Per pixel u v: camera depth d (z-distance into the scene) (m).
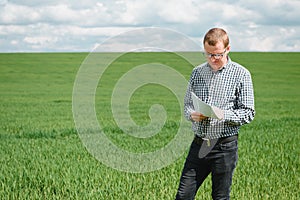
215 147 4.80
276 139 12.20
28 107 22.61
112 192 6.68
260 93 29.16
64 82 33.88
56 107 22.75
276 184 7.14
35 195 6.66
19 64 42.25
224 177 4.86
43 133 13.98
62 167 8.45
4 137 13.26
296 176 7.73
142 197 6.46
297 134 13.44
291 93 29.34
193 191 4.97
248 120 4.69
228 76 4.75
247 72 4.76
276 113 20.59
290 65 43.06
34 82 33.50
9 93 28.31
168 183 7.14
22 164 8.95
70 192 6.79
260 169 8.16
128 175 7.79
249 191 6.64
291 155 9.70
